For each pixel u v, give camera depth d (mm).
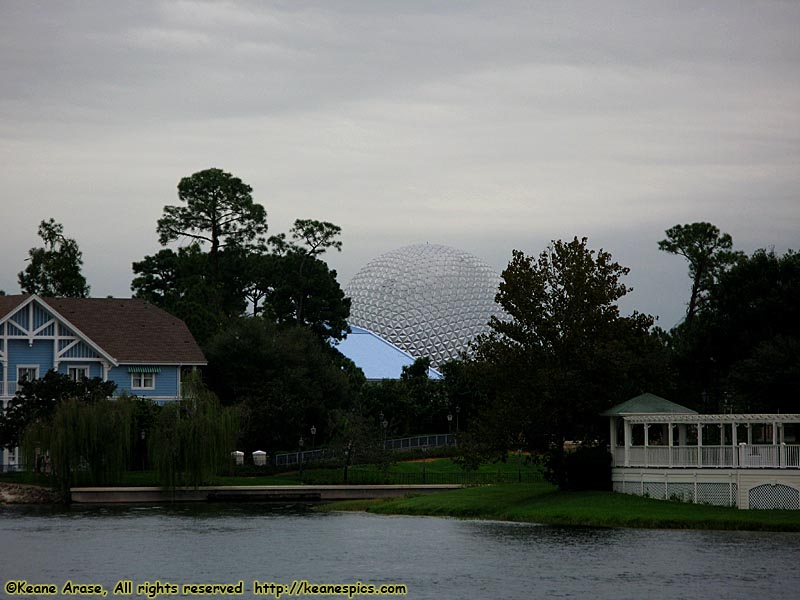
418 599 48250
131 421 93812
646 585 50406
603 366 76250
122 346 110938
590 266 79812
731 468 70812
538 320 79375
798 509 68938
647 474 74312
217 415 93000
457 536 64438
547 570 53688
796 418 69938
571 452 79500
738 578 51531
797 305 96688
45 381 96875
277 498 92250
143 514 79188
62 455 88938
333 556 58219
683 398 100938
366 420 106125
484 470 105375
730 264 131750
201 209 156000
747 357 97812
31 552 60156
